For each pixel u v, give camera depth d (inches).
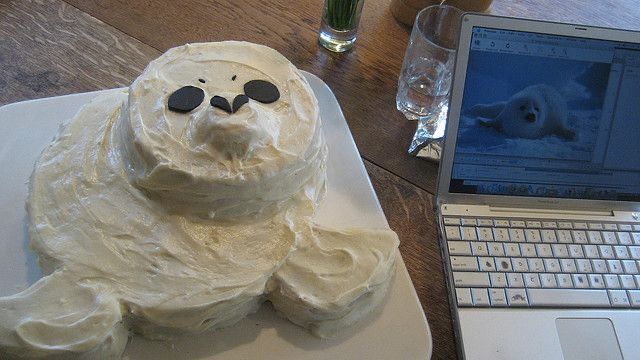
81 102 34.8
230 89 30.2
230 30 41.7
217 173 26.4
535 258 31.7
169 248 26.3
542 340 29.3
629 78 32.2
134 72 38.0
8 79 36.0
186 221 27.3
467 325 29.2
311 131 29.6
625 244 33.1
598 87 32.2
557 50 31.5
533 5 48.9
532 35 31.1
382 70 42.0
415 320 29.1
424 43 37.8
